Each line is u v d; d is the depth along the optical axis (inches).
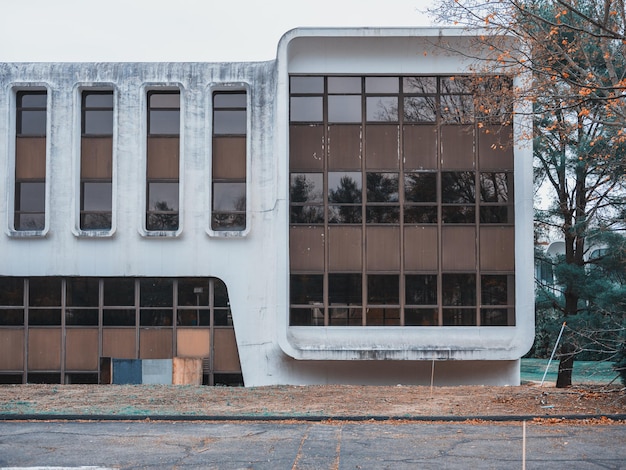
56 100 863.1
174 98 879.7
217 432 459.8
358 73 838.5
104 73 863.7
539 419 503.2
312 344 817.5
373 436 441.7
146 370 854.5
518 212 818.2
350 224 839.7
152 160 872.9
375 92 850.8
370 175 844.6
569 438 431.8
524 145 738.2
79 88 864.9
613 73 564.1
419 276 835.4
